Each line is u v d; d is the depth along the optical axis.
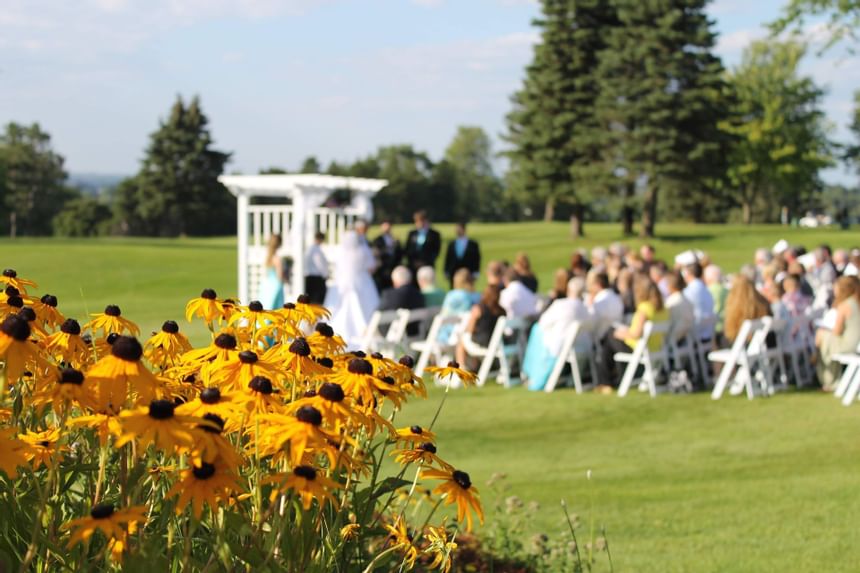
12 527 2.48
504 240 50.34
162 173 85.38
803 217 89.88
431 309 13.27
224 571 2.47
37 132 109.31
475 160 128.75
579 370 12.77
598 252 15.70
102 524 2.11
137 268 33.12
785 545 6.21
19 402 2.71
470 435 9.59
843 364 13.11
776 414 10.74
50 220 108.62
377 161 102.94
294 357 2.67
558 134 50.66
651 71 47.03
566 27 51.91
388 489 2.79
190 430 2.12
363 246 14.45
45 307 3.02
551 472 8.25
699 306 12.84
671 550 6.12
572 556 5.52
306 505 2.21
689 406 11.16
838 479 7.98
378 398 2.81
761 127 67.88
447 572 3.04
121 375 2.28
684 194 58.00
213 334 3.16
